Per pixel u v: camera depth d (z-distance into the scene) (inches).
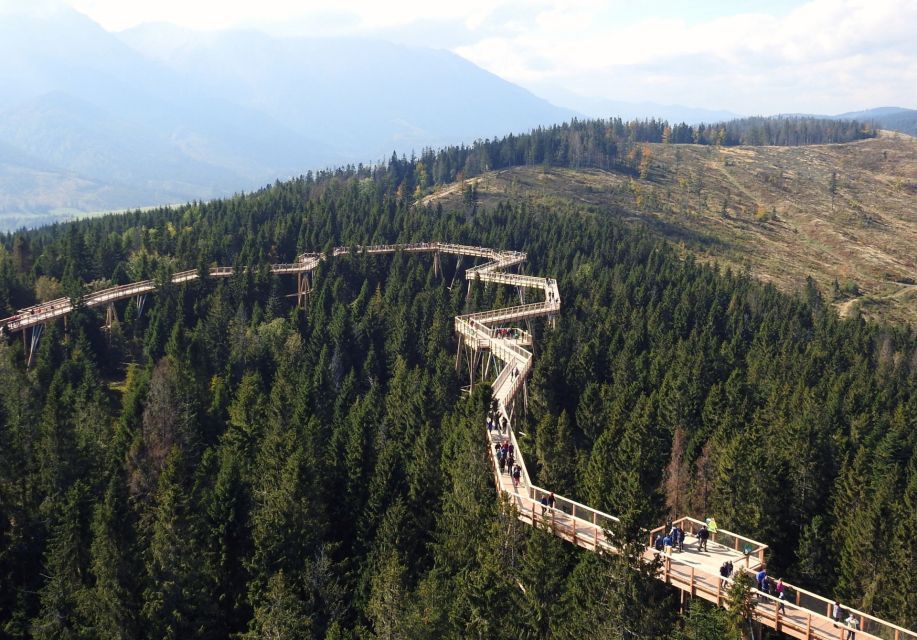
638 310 5472.4
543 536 1839.3
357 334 4958.2
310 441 2854.3
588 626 1680.6
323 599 2063.2
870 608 2281.0
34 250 6166.3
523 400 3875.5
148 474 2758.4
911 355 5723.4
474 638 1768.0
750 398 3966.5
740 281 7258.9
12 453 2583.7
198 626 1969.7
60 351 4207.7
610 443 2992.1
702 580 1628.9
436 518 2437.3
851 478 2783.0
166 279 5270.7
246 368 4402.1
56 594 2012.8
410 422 3444.9
